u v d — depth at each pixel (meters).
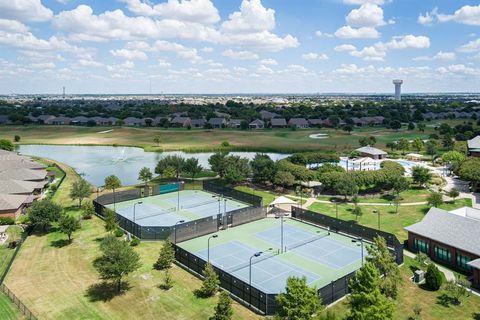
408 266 61.94
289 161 131.12
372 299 40.00
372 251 54.03
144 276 58.75
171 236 72.19
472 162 111.38
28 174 115.69
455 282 53.56
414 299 51.34
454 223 65.94
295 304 41.62
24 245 71.06
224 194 105.56
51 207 77.69
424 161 150.88
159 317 47.94
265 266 61.62
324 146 191.75
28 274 59.25
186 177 129.12
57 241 72.81
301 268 60.84
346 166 135.75
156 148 194.25
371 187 108.12
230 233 77.56
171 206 95.50
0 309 49.50
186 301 51.66
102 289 54.78
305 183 115.94
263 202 99.19
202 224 76.06
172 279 57.88
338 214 88.62
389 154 167.50
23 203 91.94
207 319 47.34
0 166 125.12
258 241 72.81
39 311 49.16
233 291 53.31
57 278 58.00
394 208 92.50
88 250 68.31
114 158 173.00
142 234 74.00
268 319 47.28
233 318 47.75
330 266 61.50
